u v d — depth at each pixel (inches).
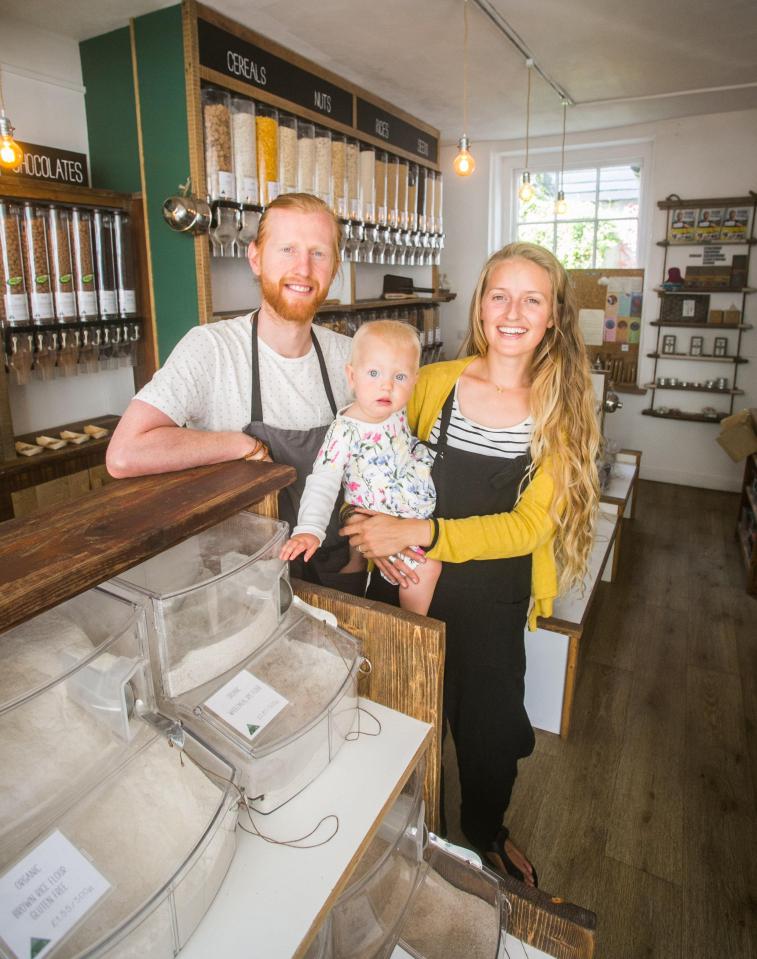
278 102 116.2
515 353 56.8
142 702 30.8
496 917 40.3
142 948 24.3
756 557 135.2
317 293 57.3
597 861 73.5
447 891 41.8
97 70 110.0
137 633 30.4
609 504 135.6
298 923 27.8
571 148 209.2
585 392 59.5
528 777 86.0
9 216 93.1
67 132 112.1
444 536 54.9
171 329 112.5
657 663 112.3
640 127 195.8
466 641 61.5
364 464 55.0
